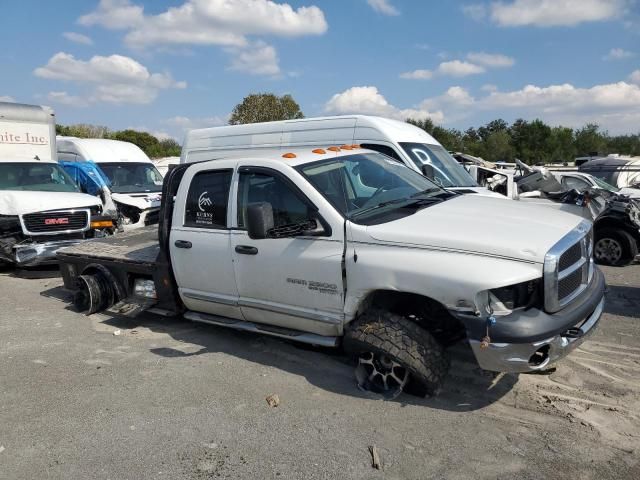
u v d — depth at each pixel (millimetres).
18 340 6129
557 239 3930
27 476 3543
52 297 8125
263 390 4617
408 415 4090
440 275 3879
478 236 3969
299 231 4590
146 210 13617
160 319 6746
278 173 4875
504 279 3674
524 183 12930
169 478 3455
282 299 4852
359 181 5016
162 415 4254
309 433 3900
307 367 5055
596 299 4141
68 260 7227
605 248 9805
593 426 3846
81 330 6426
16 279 9555
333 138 9750
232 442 3832
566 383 4535
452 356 5094
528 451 3572
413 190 5242
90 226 10258
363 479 3357
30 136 12578
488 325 3727
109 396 4613
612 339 5562
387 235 4211
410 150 9156
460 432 3830
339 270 4406
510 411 4102
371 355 4332
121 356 5527
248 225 4602
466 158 17578
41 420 4258
